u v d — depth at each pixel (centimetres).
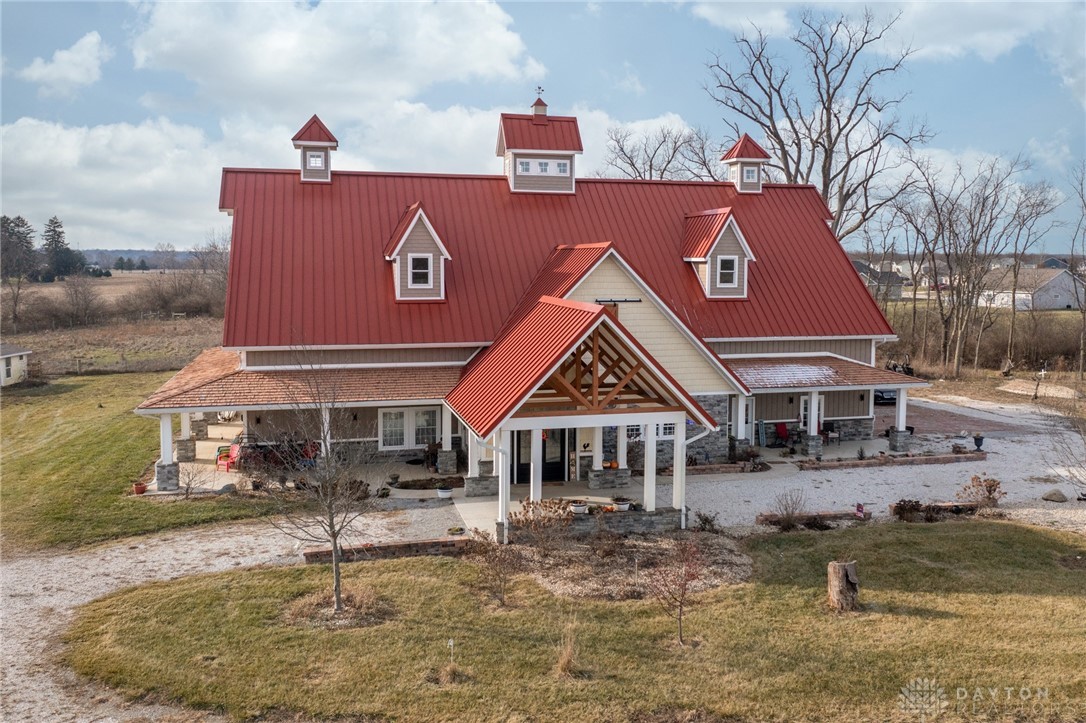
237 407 2395
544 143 3281
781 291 3136
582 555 1894
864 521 2183
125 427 3312
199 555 1902
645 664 1366
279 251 2834
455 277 2906
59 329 7175
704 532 2069
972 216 5550
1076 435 3253
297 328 2639
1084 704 1234
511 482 2519
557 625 1512
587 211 3284
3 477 2645
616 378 2241
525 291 2908
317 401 2006
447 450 2592
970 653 1403
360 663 1353
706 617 1556
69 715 1207
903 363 5384
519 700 1248
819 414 3066
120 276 13812
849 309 3141
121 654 1383
